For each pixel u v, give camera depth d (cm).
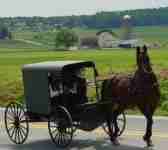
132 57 7125
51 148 1350
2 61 6862
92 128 1397
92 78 1633
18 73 4006
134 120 1791
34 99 1431
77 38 18862
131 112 1991
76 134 1538
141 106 1280
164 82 2475
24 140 1443
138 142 1373
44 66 1391
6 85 3092
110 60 6162
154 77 1270
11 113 1798
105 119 1391
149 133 1280
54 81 1380
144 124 1697
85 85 1436
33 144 1428
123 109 1369
